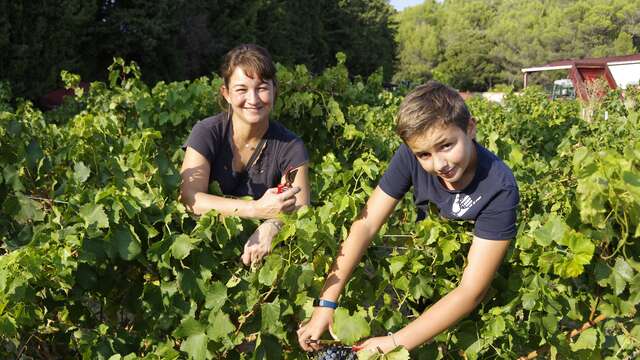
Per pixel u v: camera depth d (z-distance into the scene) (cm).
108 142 346
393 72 5775
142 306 212
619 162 197
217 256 209
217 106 511
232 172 256
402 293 234
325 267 210
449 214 204
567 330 224
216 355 210
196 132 251
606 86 1274
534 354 222
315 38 4228
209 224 201
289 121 491
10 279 188
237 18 3173
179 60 2761
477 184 193
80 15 2033
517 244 214
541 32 7781
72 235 195
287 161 254
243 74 239
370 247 231
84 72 2523
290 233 195
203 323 201
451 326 196
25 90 1858
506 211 189
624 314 200
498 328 206
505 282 218
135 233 200
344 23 4631
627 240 194
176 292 207
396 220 299
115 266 213
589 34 7556
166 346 207
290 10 3703
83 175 243
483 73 7962
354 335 188
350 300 229
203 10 2909
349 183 287
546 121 688
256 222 222
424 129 177
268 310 199
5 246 243
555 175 364
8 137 262
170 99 486
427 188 206
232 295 204
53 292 210
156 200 209
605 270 196
